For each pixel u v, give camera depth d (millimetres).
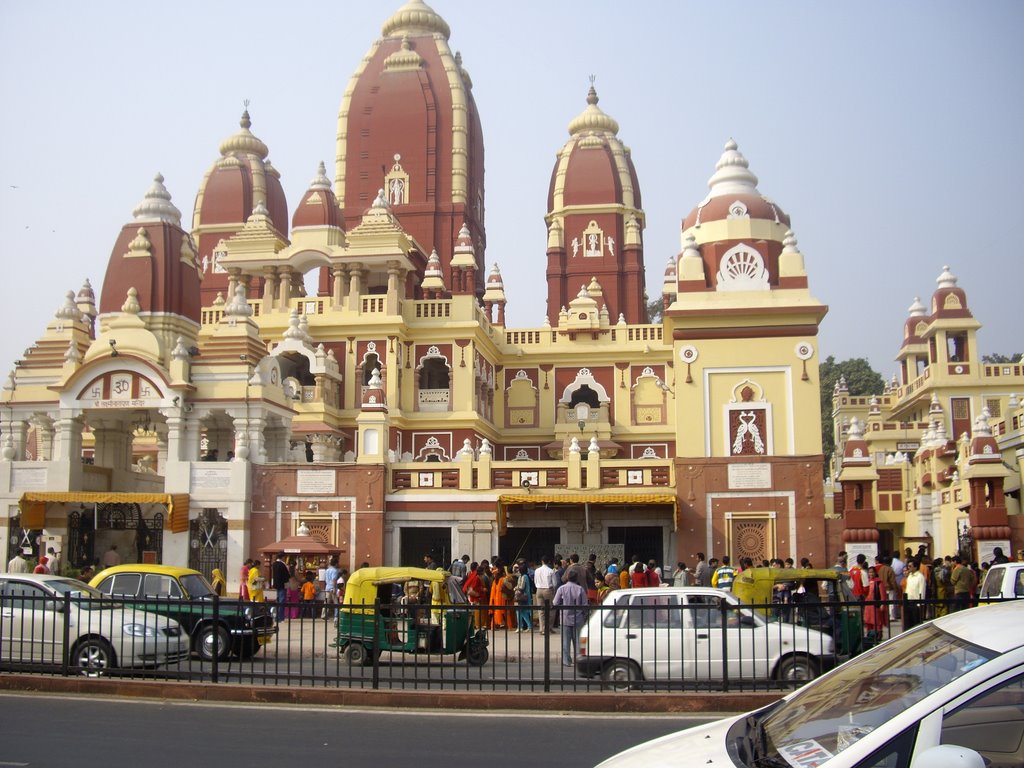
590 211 59031
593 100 63938
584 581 22812
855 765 5336
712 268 33781
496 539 31594
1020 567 18125
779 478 31812
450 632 17094
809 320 32812
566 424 47250
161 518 32219
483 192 61125
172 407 32594
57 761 10672
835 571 20203
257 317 44219
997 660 5504
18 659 16281
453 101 55500
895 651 6547
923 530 37500
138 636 16312
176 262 35969
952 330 53562
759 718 6629
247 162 61906
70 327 35375
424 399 44156
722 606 14750
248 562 26766
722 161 35594
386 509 31953
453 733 12430
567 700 14258
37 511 32250
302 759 10883
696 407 32781
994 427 35656
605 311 51719
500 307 51125
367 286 46469
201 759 10828
